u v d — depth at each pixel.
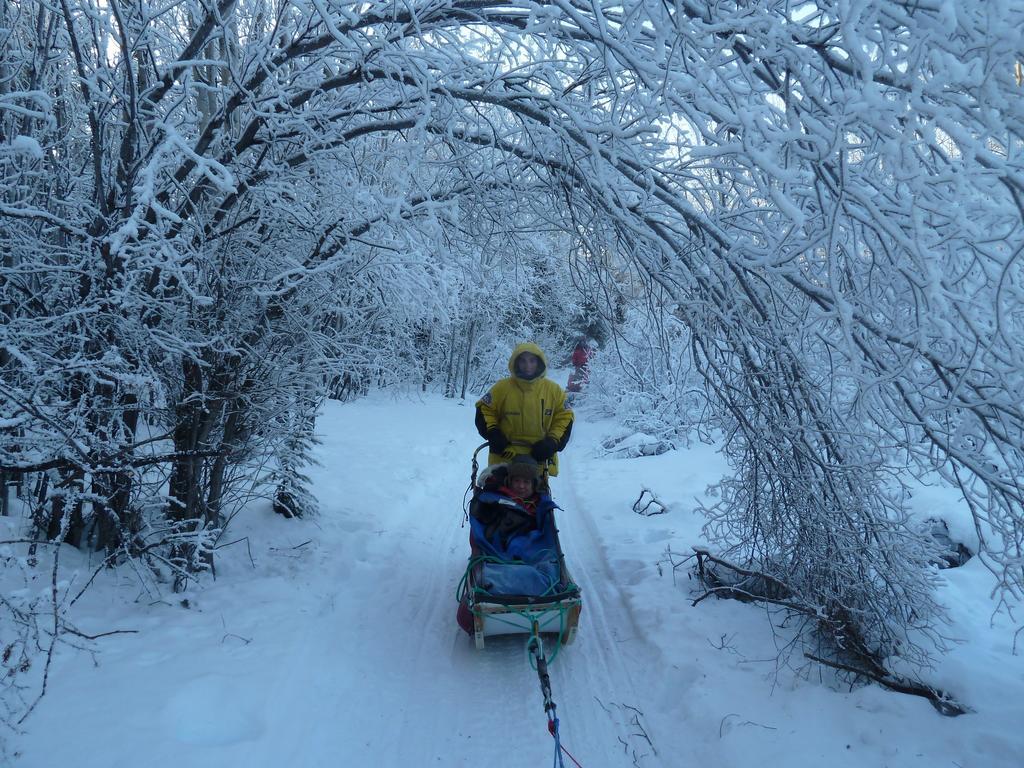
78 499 3.80
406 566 6.18
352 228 4.62
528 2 3.49
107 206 4.22
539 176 4.23
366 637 4.70
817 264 3.17
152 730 3.13
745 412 4.15
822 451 3.95
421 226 4.14
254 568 5.52
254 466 5.77
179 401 4.85
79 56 3.79
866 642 4.17
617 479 9.62
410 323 6.71
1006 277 2.85
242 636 4.23
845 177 2.69
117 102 4.25
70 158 4.61
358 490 8.30
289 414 5.73
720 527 5.24
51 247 4.07
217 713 3.38
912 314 3.36
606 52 3.25
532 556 4.75
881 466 3.73
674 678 4.20
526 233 5.15
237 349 4.76
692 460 10.42
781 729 3.50
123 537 4.07
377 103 4.59
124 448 3.76
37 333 3.83
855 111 2.54
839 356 3.91
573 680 4.36
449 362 19.95
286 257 4.62
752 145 2.78
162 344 4.04
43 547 4.81
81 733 3.07
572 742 3.71
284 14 4.68
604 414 15.73
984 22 2.39
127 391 4.14
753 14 2.86
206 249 4.49
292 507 6.72
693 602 5.13
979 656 4.15
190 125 4.62
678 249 3.77
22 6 4.34
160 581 4.86
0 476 4.06
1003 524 3.33
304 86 4.57
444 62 3.88
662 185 3.73
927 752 3.25
